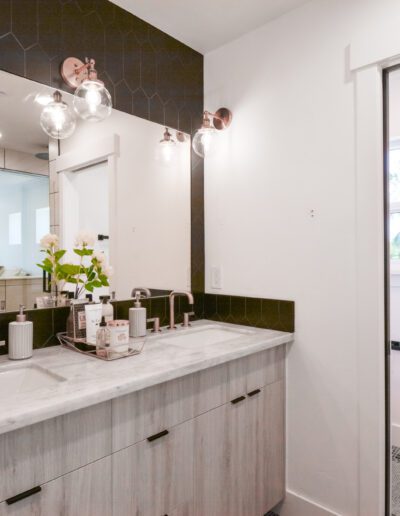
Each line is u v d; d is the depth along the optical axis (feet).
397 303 8.27
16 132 4.94
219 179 7.20
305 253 5.96
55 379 4.00
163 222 6.73
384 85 5.35
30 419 3.02
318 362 5.81
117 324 4.66
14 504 3.08
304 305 5.97
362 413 5.32
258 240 6.58
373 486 5.21
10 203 4.91
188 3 5.93
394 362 8.19
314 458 5.84
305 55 5.98
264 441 5.73
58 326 5.23
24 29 4.94
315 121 5.86
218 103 7.23
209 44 7.13
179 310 6.98
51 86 5.20
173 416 4.36
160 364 4.35
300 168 6.03
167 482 4.30
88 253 5.55
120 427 3.83
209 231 7.38
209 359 4.61
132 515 3.94
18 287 4.91
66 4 5.36
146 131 6.45
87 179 5.65
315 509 5.78
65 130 5.33
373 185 5.23
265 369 5.75
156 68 6.60
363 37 5.28
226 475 5.07
